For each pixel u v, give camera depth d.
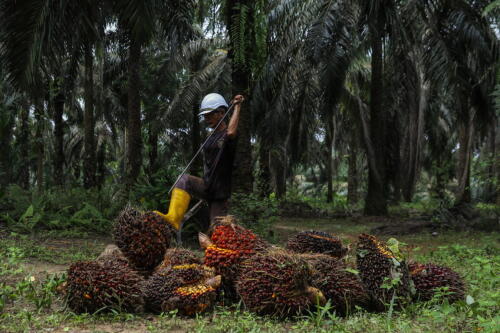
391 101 18.02
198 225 8.05
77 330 3.14
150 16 9.38
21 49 8.62
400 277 3.57
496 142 14.55
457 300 3.72
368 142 16.86
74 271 3.48
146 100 24.02
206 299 3.53
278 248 3.80
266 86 16.89
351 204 26.72
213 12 9.72
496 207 13.24
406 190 20.55
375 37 15.94
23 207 9.62
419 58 17.03
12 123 20.72
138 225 3.96
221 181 4.80
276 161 21.72
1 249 6.39
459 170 18.30
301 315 3.38
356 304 3.60
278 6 15.88
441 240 10.25
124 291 3.46
